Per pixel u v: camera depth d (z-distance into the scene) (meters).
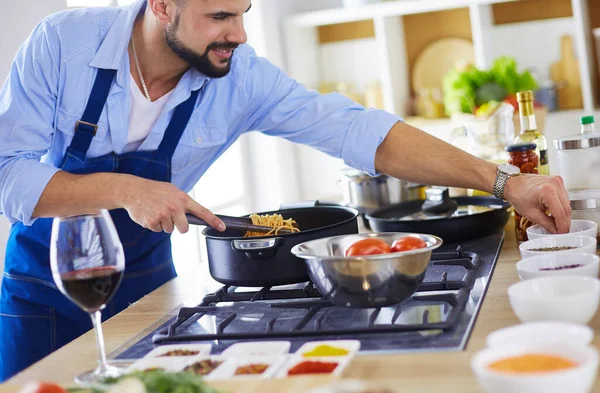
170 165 2.21
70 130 2.13
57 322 2.16
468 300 1.58
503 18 4.68
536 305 1.28
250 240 1.77
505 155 2.51
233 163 4.60
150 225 1.80
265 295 1.77
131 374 1.16
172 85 2.20
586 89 4.32
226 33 1.97
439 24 4.86
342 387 0.95
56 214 1.93
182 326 1.63
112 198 1.84
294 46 4.79
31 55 2.10
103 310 2.18
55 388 1.09
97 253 1.35
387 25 4.65
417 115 4.77
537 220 1.84
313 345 1.35
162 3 1.99
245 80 2.21
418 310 1.54
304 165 4.89
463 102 4.05
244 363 1.31
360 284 1.52
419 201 2.45
